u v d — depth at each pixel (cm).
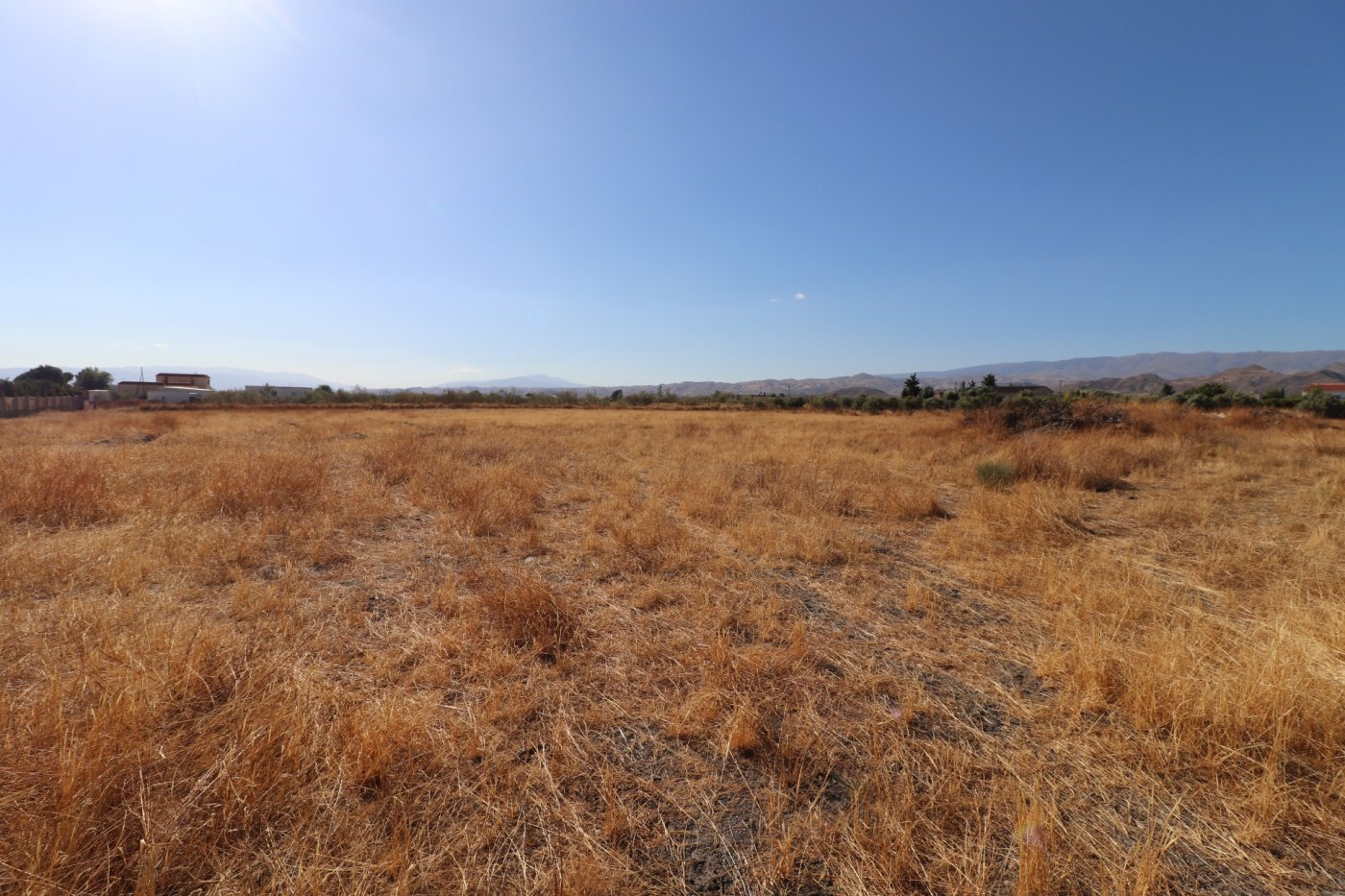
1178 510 644
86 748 190
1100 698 269
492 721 253
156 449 1098
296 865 169
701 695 274
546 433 1730
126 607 347
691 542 541
